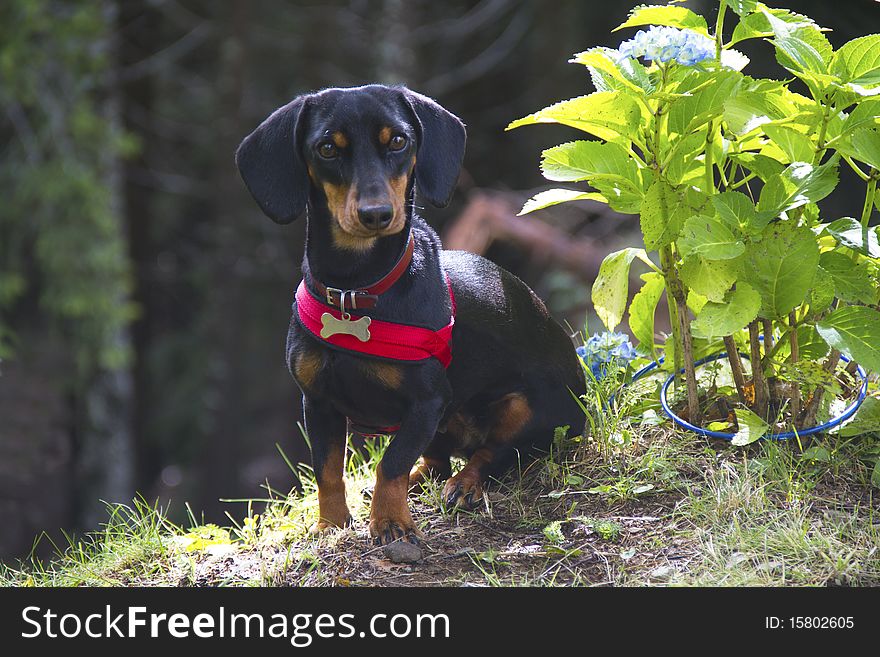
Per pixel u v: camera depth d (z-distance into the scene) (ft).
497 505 17.35
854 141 15.90
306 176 15.40
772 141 17.20
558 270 49.67
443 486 18.11
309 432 16.88
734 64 17.02
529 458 18.19
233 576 16.35
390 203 14.42
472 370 17.22
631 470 17.63
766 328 17.69
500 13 65.51
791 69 17.12
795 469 16.94
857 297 16.65
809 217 17.40
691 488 16.90
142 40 67.05
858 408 17.46
